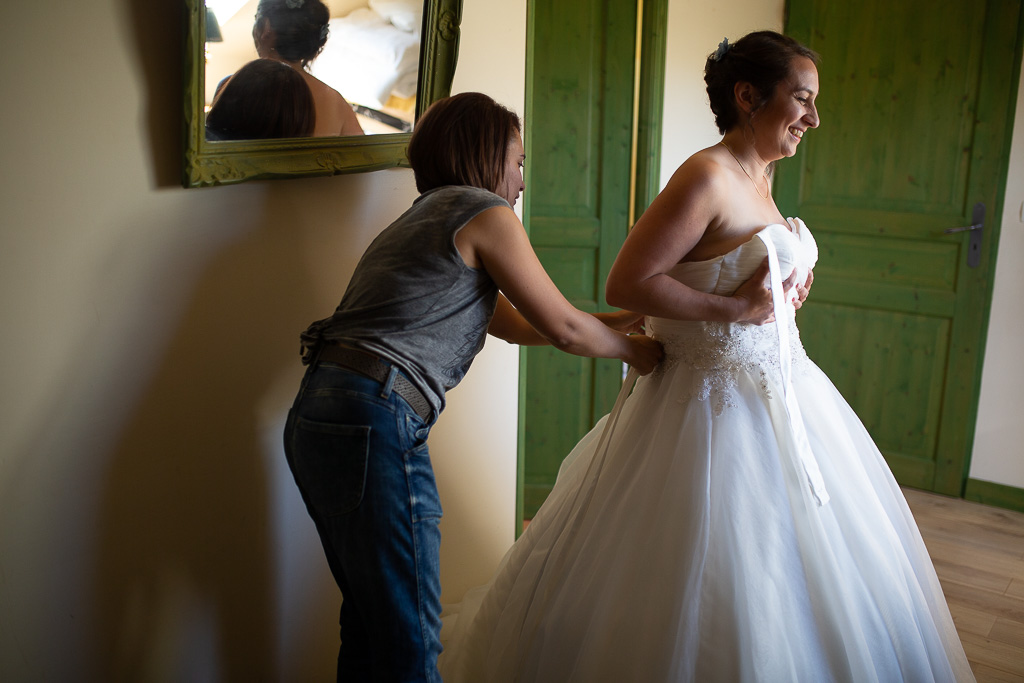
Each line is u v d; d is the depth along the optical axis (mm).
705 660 1458
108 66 1377
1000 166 3068
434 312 1447
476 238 1453
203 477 1658
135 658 1609
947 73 3121
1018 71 2982
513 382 2312
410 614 1457
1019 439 3201
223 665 1776
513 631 1771
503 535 2389
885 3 3205
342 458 1400
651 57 3029
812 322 3596
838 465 1657
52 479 1430
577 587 1636
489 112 1560
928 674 1532
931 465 3404
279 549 1838
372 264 1482
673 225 1557
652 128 3092
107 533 1521
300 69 1591
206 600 1715
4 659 1414
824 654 1467
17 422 1372
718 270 1615
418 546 1452
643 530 1583
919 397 3395
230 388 1669
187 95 1413
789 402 1556
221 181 1504
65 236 1375
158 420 1562
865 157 3355
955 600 2592
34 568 1431
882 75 3260
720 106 1687
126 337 1485
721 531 1517
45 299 1370
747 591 1466
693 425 1604
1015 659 2268
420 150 1568
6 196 1299
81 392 1442
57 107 1330
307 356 1519
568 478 1948
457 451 2215
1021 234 3080
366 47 1701
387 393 1401
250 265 1653
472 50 2029
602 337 1596
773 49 1582
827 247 3502
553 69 2963
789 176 3529
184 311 1562
